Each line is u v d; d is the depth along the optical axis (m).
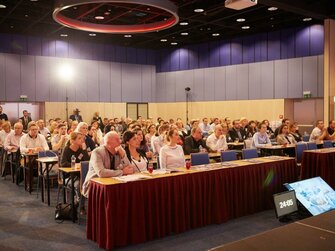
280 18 11.81
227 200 4.89
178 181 4.35
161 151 5.29
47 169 5.78
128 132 4.84
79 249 3.93
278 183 5.54
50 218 5.10
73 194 4.91
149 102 17.02
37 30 13.06
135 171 4.74
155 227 4.17
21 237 4.33
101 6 10.23
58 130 7.96
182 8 10.49
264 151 7.95
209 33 13.85
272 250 1.42
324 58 11.39
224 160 5.98
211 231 4.48
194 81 16.02
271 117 13.63
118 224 3.87
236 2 6.19
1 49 13.37
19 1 9.71
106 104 15.65
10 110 13.62
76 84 14.88
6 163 8.14
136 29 11.21
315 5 10.31
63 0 8.02
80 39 14.67
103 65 15.60
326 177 6.37
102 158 4.30
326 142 8.39
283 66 13.27
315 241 1.50
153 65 17.11
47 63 14.23
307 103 13.20
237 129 9.91
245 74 14.38
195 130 7.22
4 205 5.82
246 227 4.64
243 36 14.41
